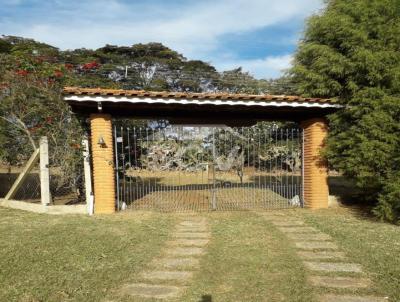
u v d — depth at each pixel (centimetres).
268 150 1438
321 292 413
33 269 485
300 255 551
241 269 489
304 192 1023
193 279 455
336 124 920
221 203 1080
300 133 1067
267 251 572
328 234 680
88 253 555
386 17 845
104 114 900
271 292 414
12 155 1098
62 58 2544
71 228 716
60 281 444
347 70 882
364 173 809
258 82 2852
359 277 459
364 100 817
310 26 1041
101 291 417
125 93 800
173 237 666
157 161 1279
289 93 1250
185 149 1343
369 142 794
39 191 1077
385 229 713
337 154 913
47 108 1039
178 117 1012
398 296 398
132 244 613
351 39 879
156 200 1132
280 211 943
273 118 1044
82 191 1022
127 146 1204
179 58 4044
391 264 498
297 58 1102
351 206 998
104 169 899
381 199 791
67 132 990
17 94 1066
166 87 3541
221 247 595
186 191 1325
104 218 834
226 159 1474
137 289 426
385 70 807
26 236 649
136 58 3628
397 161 771
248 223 786
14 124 1079
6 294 407
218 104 852
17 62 1095
